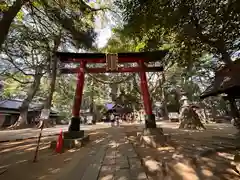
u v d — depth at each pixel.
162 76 18.77
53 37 7.39
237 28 3.73
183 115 12.63
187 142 6.03
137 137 8.10
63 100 27.78
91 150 5.20
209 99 27.56
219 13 3.71
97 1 7.79
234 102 5.83
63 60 7.16
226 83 4.93
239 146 4.59
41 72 14.93
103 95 34.19
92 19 7.73
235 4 3.13
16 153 4.95
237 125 5.68
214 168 3.09
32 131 12.95
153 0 3.76
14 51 8.55
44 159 4.23
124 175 2.91
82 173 3.07
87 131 11.94
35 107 26.14
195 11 3.95
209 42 4.32
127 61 7.45
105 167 3.40
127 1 4.21
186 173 2.91
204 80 26.83
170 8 3.89
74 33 6.57
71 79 20.39
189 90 26.28
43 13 6.04
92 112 29.36
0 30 4.66
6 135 9.95
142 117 27.34
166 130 10.78
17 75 18.59
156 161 3.79
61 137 5.36
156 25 4.70
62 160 4.12
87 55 7.07
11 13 4.94
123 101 33.00
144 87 7.07
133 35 5.55
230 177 2.71
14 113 22.78
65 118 30.09
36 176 3.04
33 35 7.18
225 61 4.28
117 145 6.02
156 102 33.38
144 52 7.00
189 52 5.76
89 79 23.69
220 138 6.43
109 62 6.94
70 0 5.81
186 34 4.61
